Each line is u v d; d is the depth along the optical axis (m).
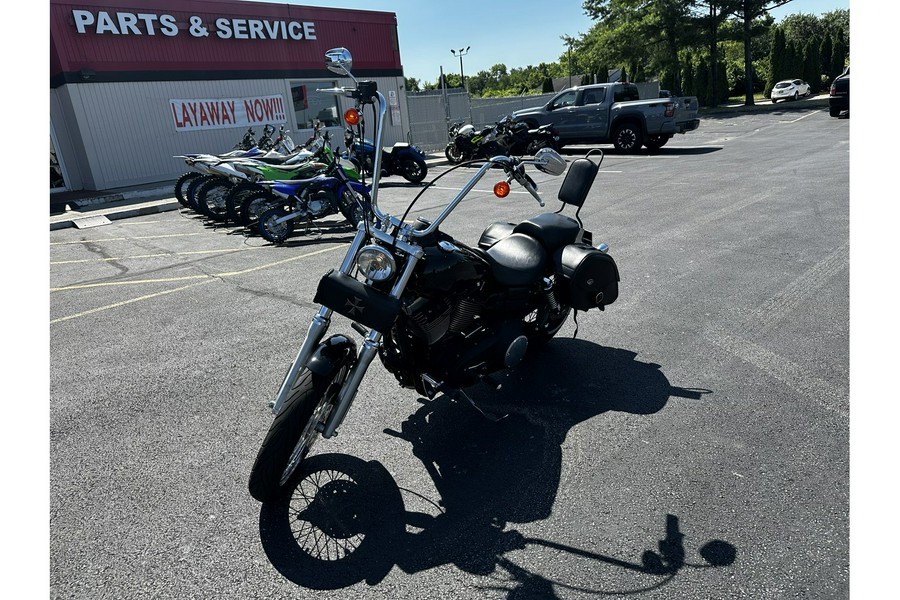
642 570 2.35
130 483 3.03
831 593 2.19
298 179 8.96
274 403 2.70
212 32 16.30
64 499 2.92
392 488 2.93
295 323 5.14
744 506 2.66
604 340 4.45
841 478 2.79
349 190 3.04
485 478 2.97
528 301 3.72
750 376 3.79
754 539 2.47
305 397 2.63
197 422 3.60
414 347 3.21
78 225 10.94
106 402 3.89
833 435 3.12
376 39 20.33
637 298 5.22
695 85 42.50
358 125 2.83
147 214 11.99
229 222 10.20
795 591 2.21
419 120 22.27
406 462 3.13
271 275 6.69
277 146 11.48
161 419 3.65
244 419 3.62
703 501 2.71
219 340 4.84
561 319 4.29
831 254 6.00
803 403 3.44
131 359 4.55
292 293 5.98
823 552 2.38
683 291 5.31
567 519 2.65
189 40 15.89
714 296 5.14
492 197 11.18
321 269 6.83
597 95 17.50
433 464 3.10
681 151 16.55
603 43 41.41
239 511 2.80
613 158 16.12
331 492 2.91
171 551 2.56
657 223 7.88
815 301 4.88
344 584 2.36
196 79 16.12
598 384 3.82
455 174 15.77
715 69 39.50
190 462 3.20
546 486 2.88
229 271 6.98
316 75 18.78
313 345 2.79
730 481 2.83
